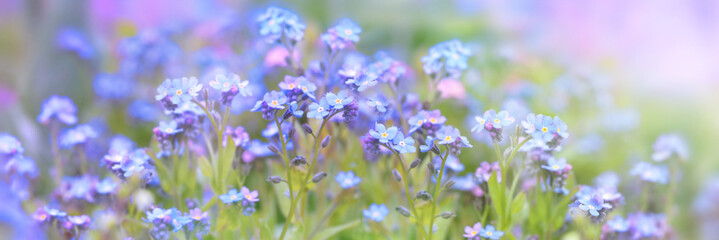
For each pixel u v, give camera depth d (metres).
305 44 0.64
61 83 0.71
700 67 1.03
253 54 0.77
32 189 0.55
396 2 1.35
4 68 0.94
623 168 0.71
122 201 0.51
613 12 1.22
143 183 0.51
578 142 0.74
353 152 0.55
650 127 0.87
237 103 0.61
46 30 0.71
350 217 0.57
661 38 1.13
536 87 0.87
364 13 1.36
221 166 0.51
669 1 1.13
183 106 0.51
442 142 0.48
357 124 0.54
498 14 1.42
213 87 0.49
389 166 0.55
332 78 0.55
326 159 0.54
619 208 0.59
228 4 1.23
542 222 0.51
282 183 0.53
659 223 0.56
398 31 1.24
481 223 0.52
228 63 0.79
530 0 1.38
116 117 0.74
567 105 0.84
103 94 0.73
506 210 0.50
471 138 0.63
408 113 0.55
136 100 0.76
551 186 0.51
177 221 0.49
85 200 0.54
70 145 0.57
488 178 0.51
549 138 0.48
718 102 0.92
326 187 0.55
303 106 0.49
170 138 0.51
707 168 0.72
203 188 0.57
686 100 0.94
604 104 0.85
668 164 0.62
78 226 0.51
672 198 0.59
